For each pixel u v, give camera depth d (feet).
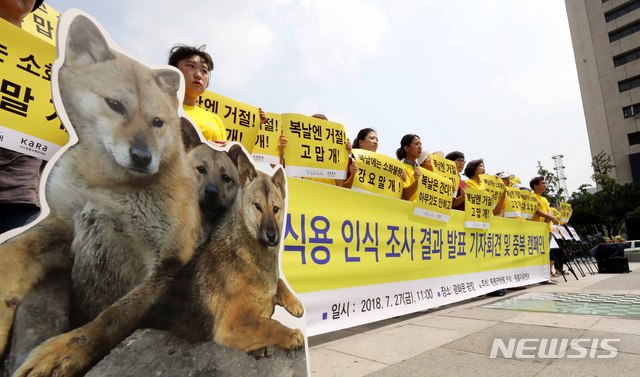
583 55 143.64
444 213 15.48
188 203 5.21
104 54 4.46
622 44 131.13
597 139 137.80
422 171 14.61
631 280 23.07
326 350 9.34
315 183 10.39
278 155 10.94
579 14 145.28
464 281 16.30
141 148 4.68
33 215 5.69
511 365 7.84
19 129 4.78
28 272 3.61
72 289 3.87
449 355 8.64
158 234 4.72
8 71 4.73
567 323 11.39
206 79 8.61
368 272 11.66
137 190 4.59
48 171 3.87
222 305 5.41
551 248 25.21
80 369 3.78
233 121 9.99
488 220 18.38
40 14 8.61
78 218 4.02
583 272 30.53
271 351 5.98
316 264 10.07
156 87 5.01
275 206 6.95
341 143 12.19
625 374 7.11
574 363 7.82
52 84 3.93
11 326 3.44
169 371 4.51
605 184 100.63
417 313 14.10
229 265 5.68
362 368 7.88
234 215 5.98
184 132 5.32
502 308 14.66
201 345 4.95
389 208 12.91
